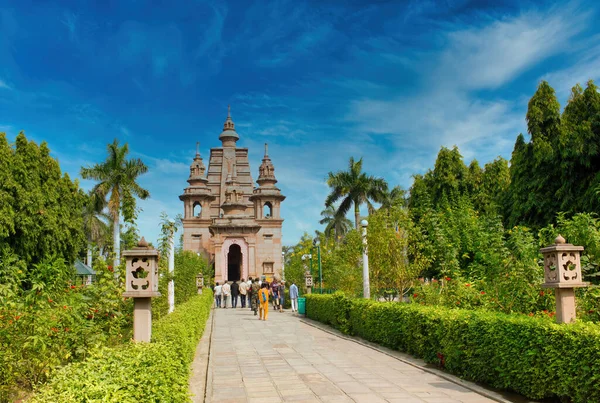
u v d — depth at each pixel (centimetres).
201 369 1188
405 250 1708
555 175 2478
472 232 2028
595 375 688
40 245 2661
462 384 962
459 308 1257
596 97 2400
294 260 4666
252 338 1798
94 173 4072
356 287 2312
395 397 878
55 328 834
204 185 6219
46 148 2978
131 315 1076
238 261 5847
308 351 1451
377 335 1496
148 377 553
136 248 842
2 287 1014
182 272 2288
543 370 786
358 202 4350
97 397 454
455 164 3816
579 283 814
